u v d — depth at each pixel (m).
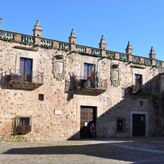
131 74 40.50
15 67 31.61
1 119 30.52
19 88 31.70
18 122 31.38
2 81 30.84
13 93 31.39
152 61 42.75
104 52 38.16
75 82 35.28
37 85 32.22
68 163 17.50
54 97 33.84
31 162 17.45
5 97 30.91
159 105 42.75
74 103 35.25
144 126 41.19
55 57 34.31
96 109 37.06
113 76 38.66
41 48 33.47
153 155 21.55
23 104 31.83
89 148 25.14
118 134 38.53
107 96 38.00
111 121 38.09
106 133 37.53
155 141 32.72
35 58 32.94
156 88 42.81
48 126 33.19
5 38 31.38
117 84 38.97
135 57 41.28
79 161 18.30
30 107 32.22
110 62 38.66
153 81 42.62
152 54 42.84
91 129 36.53
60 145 27.36
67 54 35.19
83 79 35.72
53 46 34.28
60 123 34.00
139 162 18.44
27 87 31.88
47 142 30.72
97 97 37.19
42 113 32.94
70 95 35.03
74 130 34.94
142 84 41.38
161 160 19.27
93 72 36.53
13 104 31.28
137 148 25.70
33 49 32.78
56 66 34.28
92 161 18.41
